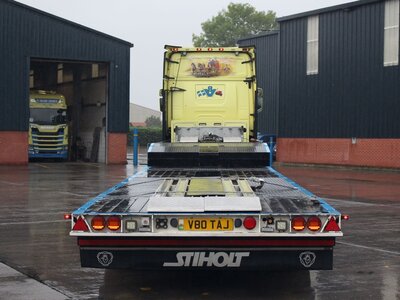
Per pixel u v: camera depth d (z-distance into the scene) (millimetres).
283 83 34594
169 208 5859
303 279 7125
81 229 5867
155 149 10547
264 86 41812
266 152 10469
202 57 13344
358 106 30016
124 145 33812
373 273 7418
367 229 10805
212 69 13352
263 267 5859
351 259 8211
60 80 40125
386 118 28516
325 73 31906
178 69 13336
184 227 5836
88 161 36125
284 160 34469
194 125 13180
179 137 12852
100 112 34719
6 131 30406
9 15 30219
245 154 10484
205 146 10656
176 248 5855
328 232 5766
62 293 6543
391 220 11984
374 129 29125
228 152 10484
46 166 31000
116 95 33438
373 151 29203
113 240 5875
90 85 36062
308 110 32969
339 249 8898
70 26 31734
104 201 6539
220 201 6008
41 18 30984
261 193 6953
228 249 5840
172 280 7086
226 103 13312
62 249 8922
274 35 41062
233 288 6738
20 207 13852
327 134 31812
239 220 5816
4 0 30016
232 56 13359
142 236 5824
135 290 6664
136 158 32000
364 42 29672
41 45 31047
